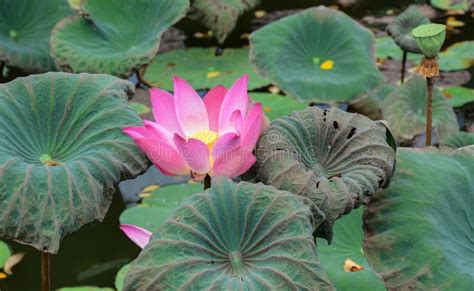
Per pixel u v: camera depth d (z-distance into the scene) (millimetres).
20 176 2387
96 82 2557
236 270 2211
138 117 2510
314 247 2217
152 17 3713
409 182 2438
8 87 2551
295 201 2252
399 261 2357
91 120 2506
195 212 2238
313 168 2387
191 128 2373
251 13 4691
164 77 4023
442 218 2406
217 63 4133
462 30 4398
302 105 3795
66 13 3926
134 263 2205
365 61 3605
